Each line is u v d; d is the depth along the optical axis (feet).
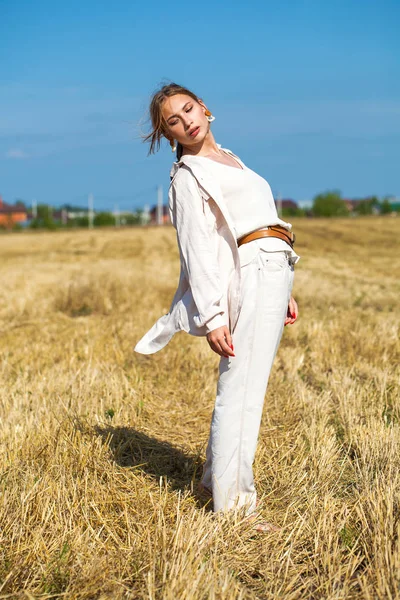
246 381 9.86
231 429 9.92
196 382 18.51
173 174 10.17
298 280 45.83
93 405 15.42
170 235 171.01
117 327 27.02
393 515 9.57
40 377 18.49
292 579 8.53
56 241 152.35
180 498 10.80
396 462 11.76
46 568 8.66
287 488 11.21
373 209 298.76
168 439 14.15
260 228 9.84
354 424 14.29
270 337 9.78
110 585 8.45
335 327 25.17
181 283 10.25
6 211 395.14
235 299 9.73
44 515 9.70
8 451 12.03
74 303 33.91
